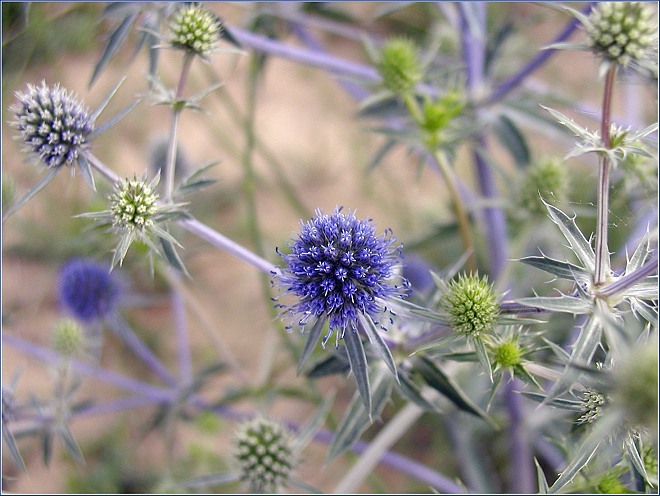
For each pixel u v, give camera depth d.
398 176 0.33
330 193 0.34
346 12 0.25
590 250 0.15
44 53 0.28
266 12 0.24
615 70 0.15
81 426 0.27
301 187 0.34
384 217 0.32
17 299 0.29
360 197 0.33
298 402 0.28
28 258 0.29
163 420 0.24
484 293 0.15
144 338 0.29
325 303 0.15
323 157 0.34
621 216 0.18
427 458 0.26
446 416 0.23
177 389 0.24
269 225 0.32
